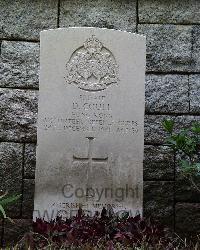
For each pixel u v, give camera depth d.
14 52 1.88
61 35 1.68
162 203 1.86
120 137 1.67
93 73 1.68
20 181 1.84
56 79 1.67
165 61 1.91
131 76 1.69
